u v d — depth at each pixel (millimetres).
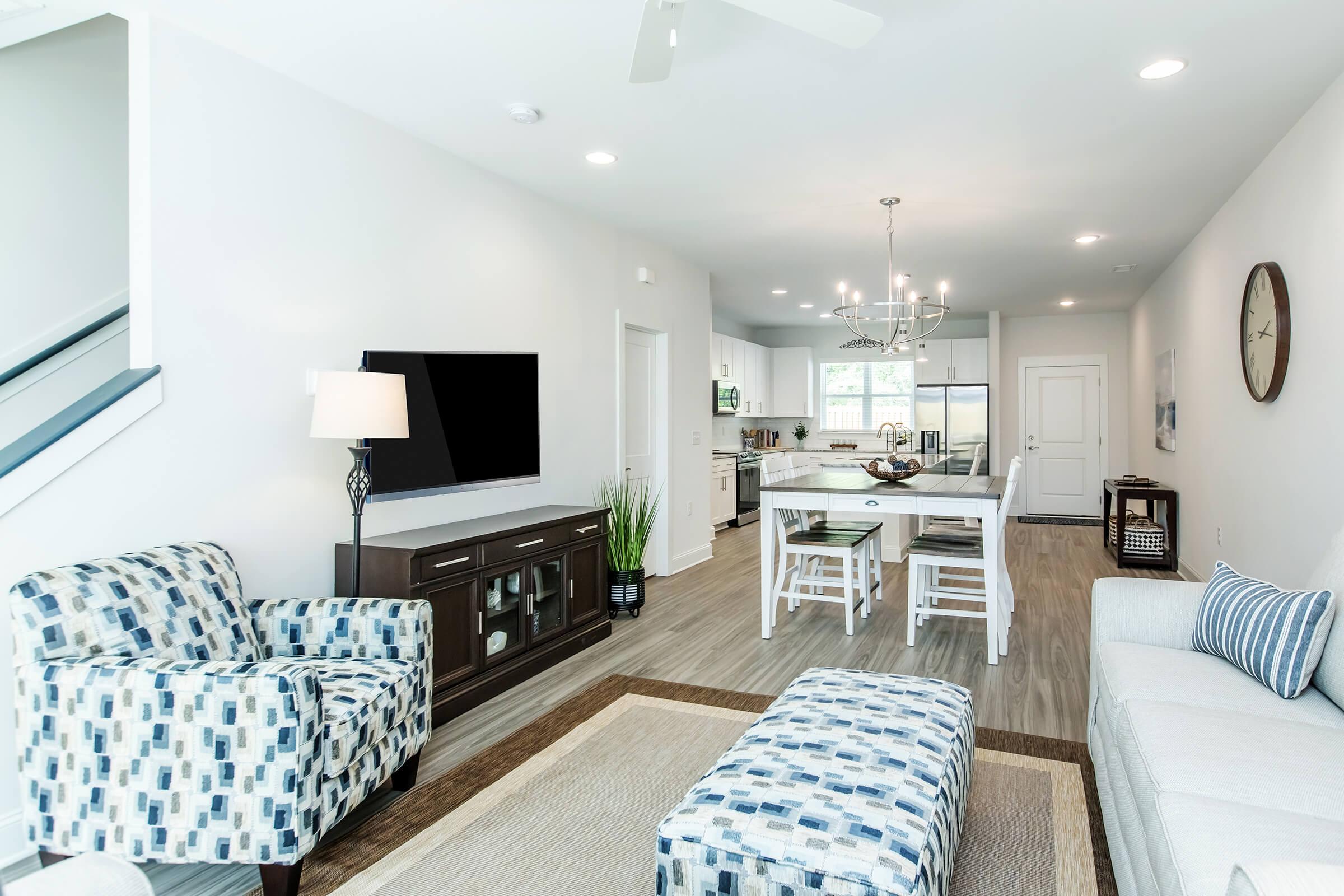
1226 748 1534
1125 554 5836
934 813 1464
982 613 3533
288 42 2484
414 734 2258
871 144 3395
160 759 1706
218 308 2496
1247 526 3988
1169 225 4766
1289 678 1845
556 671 3436
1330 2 2262
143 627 1908
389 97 2904
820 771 1579
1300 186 3148
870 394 9461
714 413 7676
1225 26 2400
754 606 4621
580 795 2270
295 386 2764
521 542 3318
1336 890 827
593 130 3225
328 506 2898
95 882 889
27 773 1772
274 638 2371
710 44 2494
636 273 5020
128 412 2219
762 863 1344
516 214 3922
